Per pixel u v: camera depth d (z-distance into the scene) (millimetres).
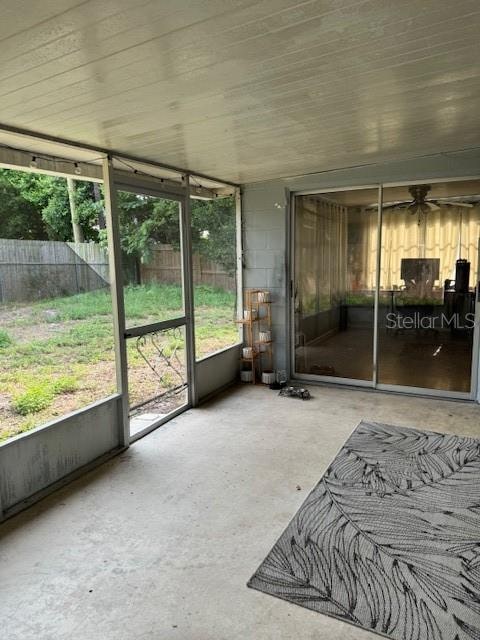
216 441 3557
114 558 2182
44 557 2203
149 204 3748
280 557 2150
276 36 1674
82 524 2482
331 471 3004
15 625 1780
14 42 1634
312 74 2051
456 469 3006
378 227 4641
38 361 3100
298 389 4801
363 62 1942
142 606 1866
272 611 1823
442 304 4465
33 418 3053
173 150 3396
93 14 1452
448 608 1816
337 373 5055
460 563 2080
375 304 4758
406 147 3680
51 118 2531
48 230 5379
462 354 4441
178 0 1387
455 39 1748
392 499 2643
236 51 1783
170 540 2311
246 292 5285
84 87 2094
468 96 2414
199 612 1826
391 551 2172
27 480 2707
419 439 3506
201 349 4766
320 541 2264
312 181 4691
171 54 1782
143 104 2359
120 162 3562
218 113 2557
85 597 1927
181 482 2916
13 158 3045
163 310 3967
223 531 2373
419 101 2480
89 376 3396
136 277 3609
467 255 4266
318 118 2748
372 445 3406
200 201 4848
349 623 1755
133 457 3309
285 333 5180
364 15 1544
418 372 4672
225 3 1419
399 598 1873
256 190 5086
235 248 5316
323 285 5039
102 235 4711
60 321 3230
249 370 5348
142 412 3754
